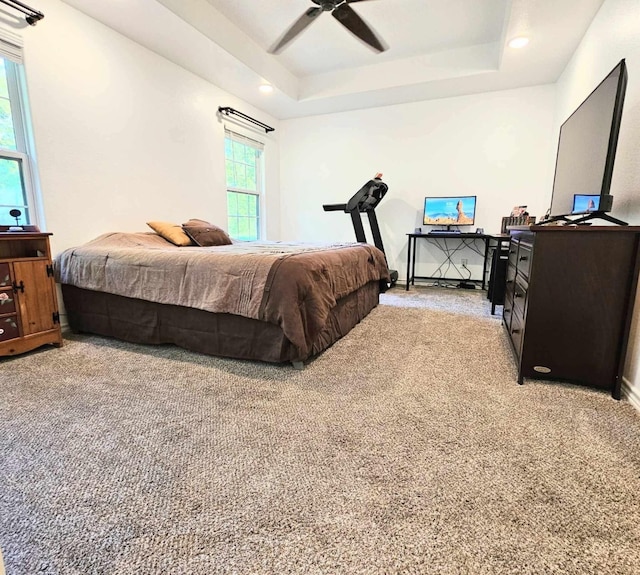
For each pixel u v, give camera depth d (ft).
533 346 5.91
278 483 3.65
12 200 8.06
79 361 7.02
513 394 5.62
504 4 10.08
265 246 10.16
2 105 7.79
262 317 6.30
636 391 5.31
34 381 6.08
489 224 15.24
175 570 2.72
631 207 6.14
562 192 8.50
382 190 14.76
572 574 2.68
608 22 7.98
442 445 4.28
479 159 15.03
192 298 6.99
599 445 4.30
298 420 4.85
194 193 12.93
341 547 2.91
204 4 9.96
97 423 4.78
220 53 11.09
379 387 5.86
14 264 7.00
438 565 2.76
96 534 3.04
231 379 6.18
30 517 3.22
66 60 8.64
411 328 9.32
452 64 12.87
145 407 5.21
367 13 10.59
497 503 3.38
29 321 7.29
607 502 3.40
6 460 4.01
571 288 5.60
